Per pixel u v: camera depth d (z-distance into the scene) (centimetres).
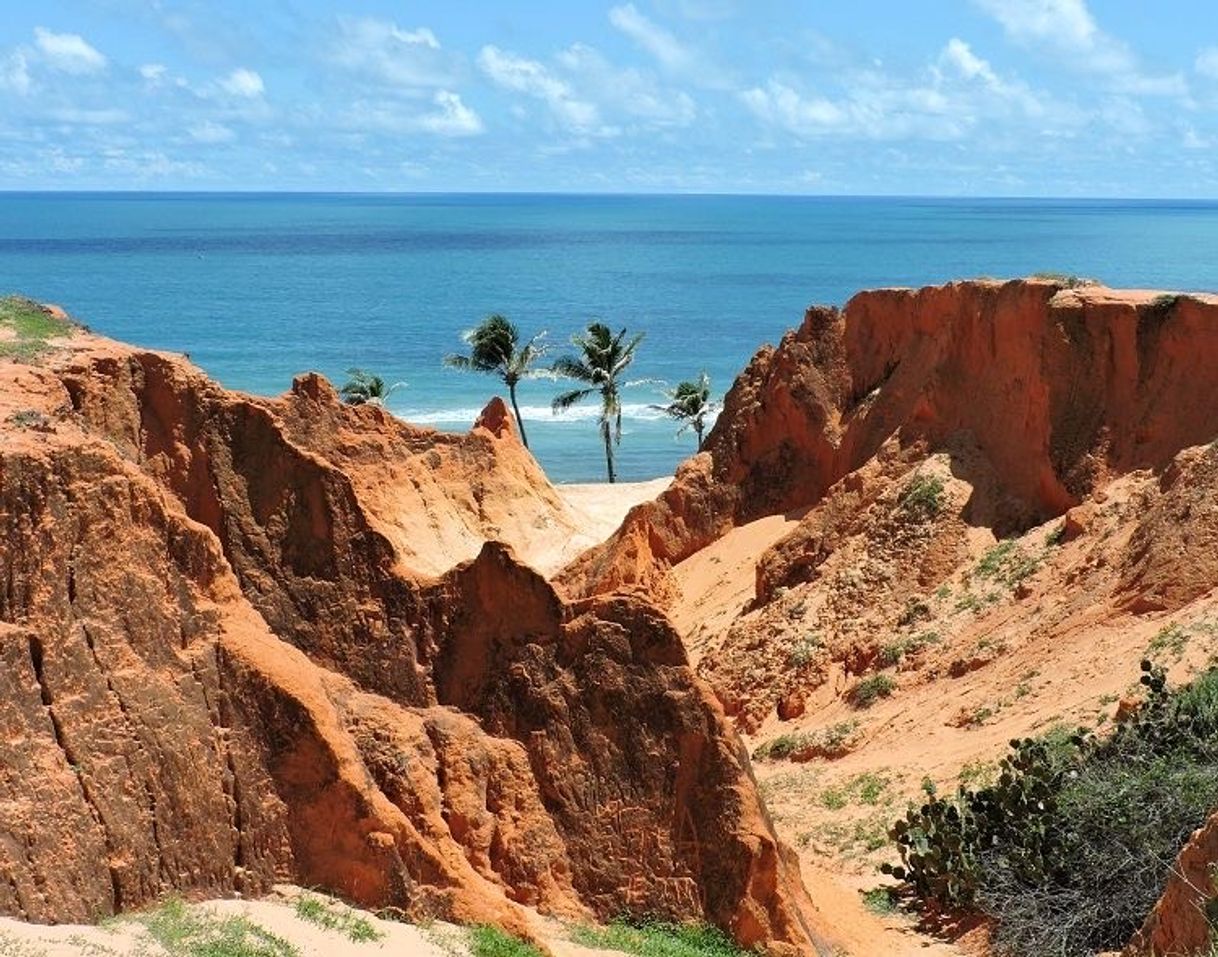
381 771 2255
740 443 4781
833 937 2425
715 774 2320
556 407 8988
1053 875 2498
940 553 3919
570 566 4678
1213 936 1939
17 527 1986
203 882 2027
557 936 2181
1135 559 3441
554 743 2352
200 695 2100
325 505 2461
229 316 17638
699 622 4353
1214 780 2462
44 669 1964
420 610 2431
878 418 4441
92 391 2555
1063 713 3070
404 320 17388
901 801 3044
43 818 1881
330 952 1905
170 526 2156
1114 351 3881
